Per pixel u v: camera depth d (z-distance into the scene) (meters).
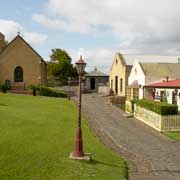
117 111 36.56
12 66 60.06
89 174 12.71
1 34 67.88
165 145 20.09
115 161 15.48
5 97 43.62
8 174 11.66
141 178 13.30
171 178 13.41
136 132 24.27
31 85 57.56
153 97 39.19
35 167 12.78
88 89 73.75
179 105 31.19
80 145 14.90
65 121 26.11
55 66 82.69
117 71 57.25
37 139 17.89
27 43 60.28
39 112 30.22
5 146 15.41
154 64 43.81
